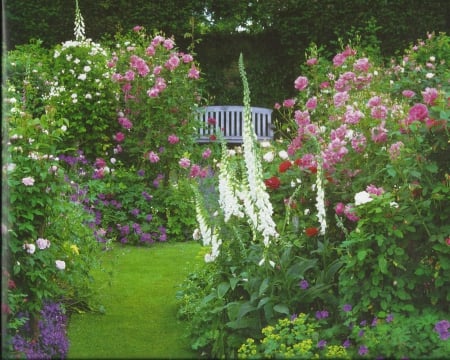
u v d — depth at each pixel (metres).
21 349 3.85
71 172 7.61
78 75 8.58
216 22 12.74
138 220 8.06
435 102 4.08
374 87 6.45
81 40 9.14
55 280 4.90
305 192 4.57
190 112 8.86
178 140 8.68
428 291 4.08
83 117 8.44
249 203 3.96
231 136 12.36
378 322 3.77
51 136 4.54
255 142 3.92
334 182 4.55
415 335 3.65
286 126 6.14
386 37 12.33
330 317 4.14
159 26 12.48
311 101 5.78
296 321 3.88
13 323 3.91
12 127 4.46
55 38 12.35
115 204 8.07
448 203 4.06
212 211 4.57
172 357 2.84
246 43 12.93
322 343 3.75
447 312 4.04
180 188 8.29
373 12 12.26
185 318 4.90
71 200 5.99
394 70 7.66
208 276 4.86
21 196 4.23
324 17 12.34
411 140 4.23
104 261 6.73
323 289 4.09
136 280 6.03
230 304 4.14
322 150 4.95
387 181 4.30
